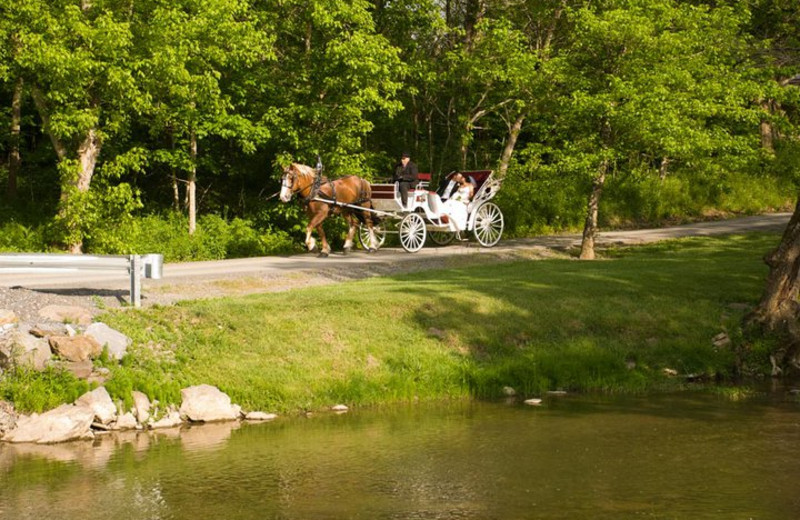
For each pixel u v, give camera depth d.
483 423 11.72
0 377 11.70
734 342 16.55
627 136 23.67
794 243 16.78
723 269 21.39
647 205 36.34
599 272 20.66
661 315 17.16
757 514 7.75
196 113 26.03
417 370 14.02
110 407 11.52
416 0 30.88
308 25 29.17
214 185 33.38
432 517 7.75
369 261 22.42
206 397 12.16
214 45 25.70
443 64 33.66
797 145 43.22
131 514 7.91
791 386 14.66
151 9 23.80
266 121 28.50
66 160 24.11
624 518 7.66
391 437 10.90
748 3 34.75
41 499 8.37
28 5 21.61
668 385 14.62
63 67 21.73
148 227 26.62
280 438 10.91
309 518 7.76
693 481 8.80
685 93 23.23
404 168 24.22
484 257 24.03
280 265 21.38
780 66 30.38
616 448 10.21
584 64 24.69
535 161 32.22
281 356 13.62
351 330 14.68
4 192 30.25
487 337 15.34
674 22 24.86
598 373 14.78
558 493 8.41
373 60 27.27
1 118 29.25
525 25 33.75
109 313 13.78
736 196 39.09
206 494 8.50
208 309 14.43
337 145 28.38
